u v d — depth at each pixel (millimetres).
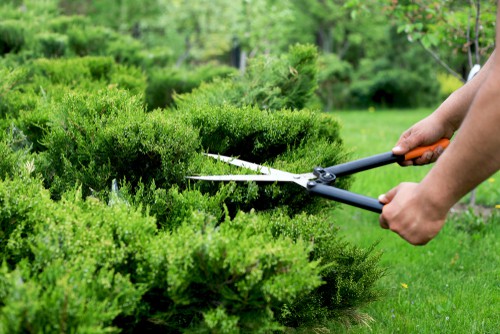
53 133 2885
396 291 3967
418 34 5969
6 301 1827
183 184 2861
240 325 2199
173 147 2795
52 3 8109
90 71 5156
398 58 25797
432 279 4211
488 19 6000
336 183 3830
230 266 2045
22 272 1954
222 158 3016
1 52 6000
